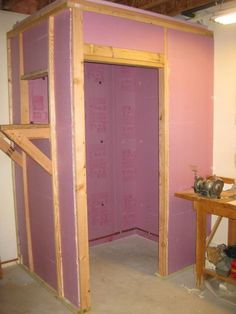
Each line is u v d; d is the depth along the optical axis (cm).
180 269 346
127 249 417
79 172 259
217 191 294
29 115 332
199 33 336
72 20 244
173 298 297
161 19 302
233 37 334
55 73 268
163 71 311
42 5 338
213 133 364
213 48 352
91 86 406
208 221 362
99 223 432
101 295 303
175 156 329
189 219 347
